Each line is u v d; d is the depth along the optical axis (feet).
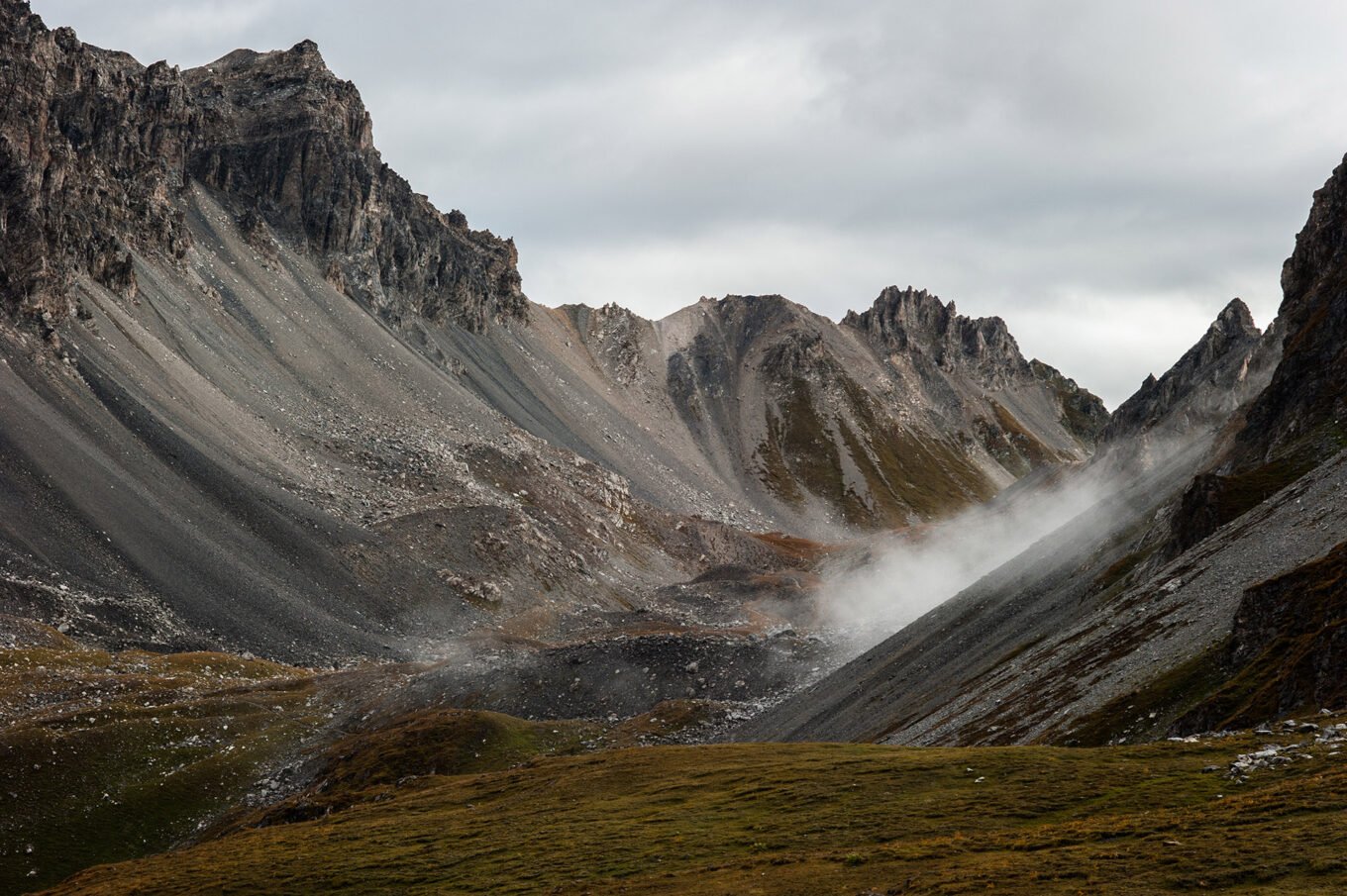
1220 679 219.00
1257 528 289.12
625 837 208.03
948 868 138.31
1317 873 106.52
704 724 444.96
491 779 336.08
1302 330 421.59
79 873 312.09
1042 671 296.92
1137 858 122.62
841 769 225.76
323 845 276.00
